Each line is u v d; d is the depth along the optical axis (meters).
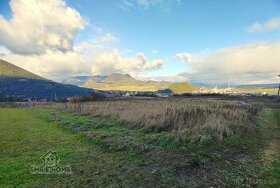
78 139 15.16
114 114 24.28
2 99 124.19
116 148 12.25
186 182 8.37
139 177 8.68
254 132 17.62
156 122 17.17
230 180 8.70
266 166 10.31
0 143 14.27
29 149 12.80
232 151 12.18
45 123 23.97
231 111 24.64
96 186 7.94
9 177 8.71
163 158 10.62
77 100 71.62
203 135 13.62
